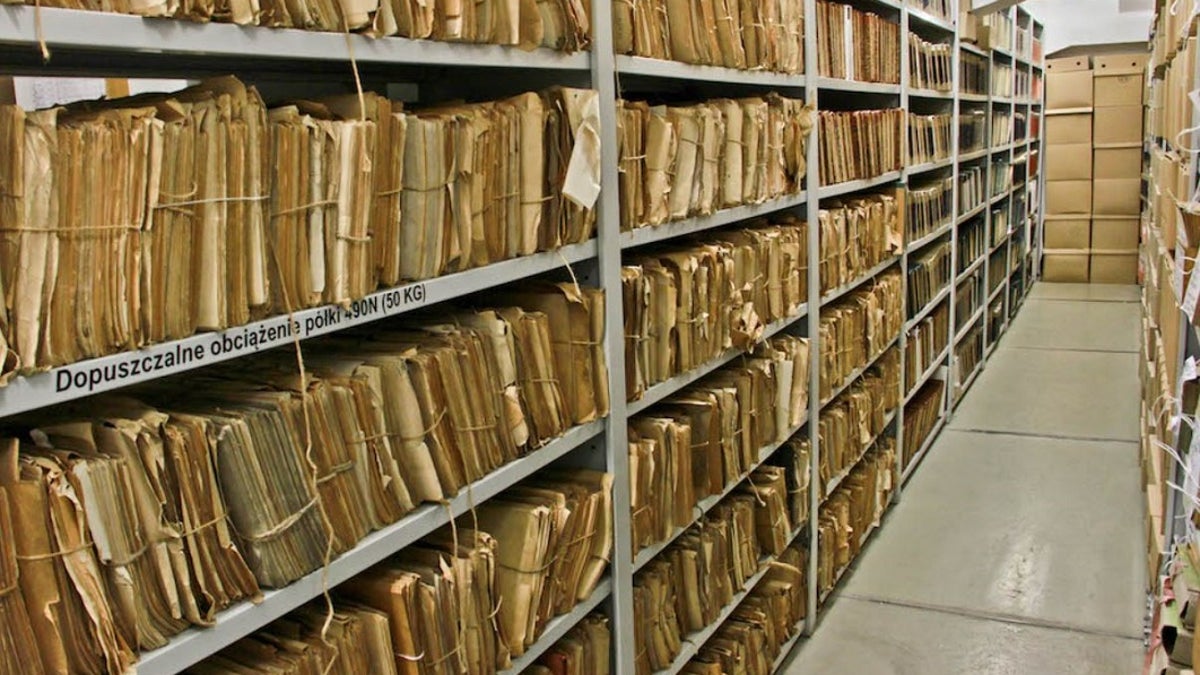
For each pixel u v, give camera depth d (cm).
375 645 125
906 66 376
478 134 138
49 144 84
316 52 109
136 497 95
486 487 145
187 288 97
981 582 330
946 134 467
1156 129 375
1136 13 821
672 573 214
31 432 96
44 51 82
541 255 156
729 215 225
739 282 232
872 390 350
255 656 114
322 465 116
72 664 89
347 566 120
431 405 132
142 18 90
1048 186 905
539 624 158
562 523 158
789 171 254
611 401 175
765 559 262
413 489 133
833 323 302
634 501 186
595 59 163
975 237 573
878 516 369
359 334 145
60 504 87
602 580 180
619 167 175
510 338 150
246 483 106
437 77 181
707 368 218
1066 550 353
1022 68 757
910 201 393
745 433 236
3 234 82
